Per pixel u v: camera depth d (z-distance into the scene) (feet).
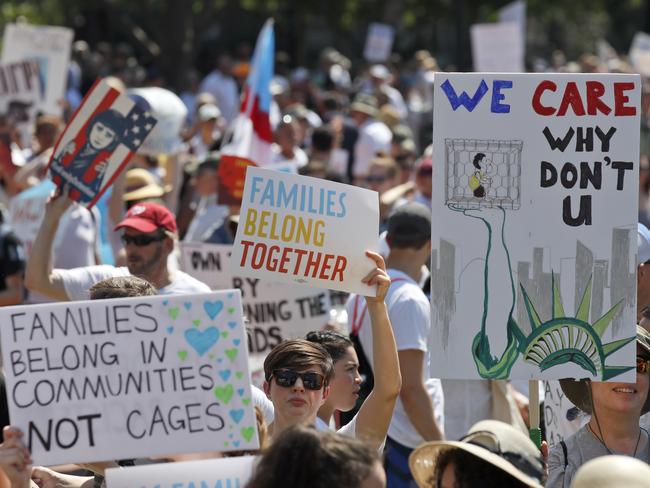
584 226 40.50
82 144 57.93
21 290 79.05
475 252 40.65
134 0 251.39
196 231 79.61
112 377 33.94
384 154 104.12
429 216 54.24
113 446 33.73
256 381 62.49
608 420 40.88
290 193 41.83
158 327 34.09
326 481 27.94
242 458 33.50
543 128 40.47
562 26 377.50
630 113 40.32
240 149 92.17
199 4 265.95
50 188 80.07
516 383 62.69
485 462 31.09
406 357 51.11
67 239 71.87
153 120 57.82
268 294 64.69
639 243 51.42
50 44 115.44
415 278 54.39
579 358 40.63
